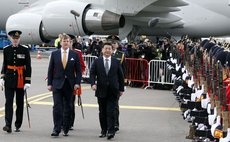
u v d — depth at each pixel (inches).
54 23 1079.6
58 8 1075.3
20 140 363.6
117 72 381.1
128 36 1170.0
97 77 377.1
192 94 402.6
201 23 1190.3
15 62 387.5
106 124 383.6
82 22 1064.2
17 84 389.1
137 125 433.7
